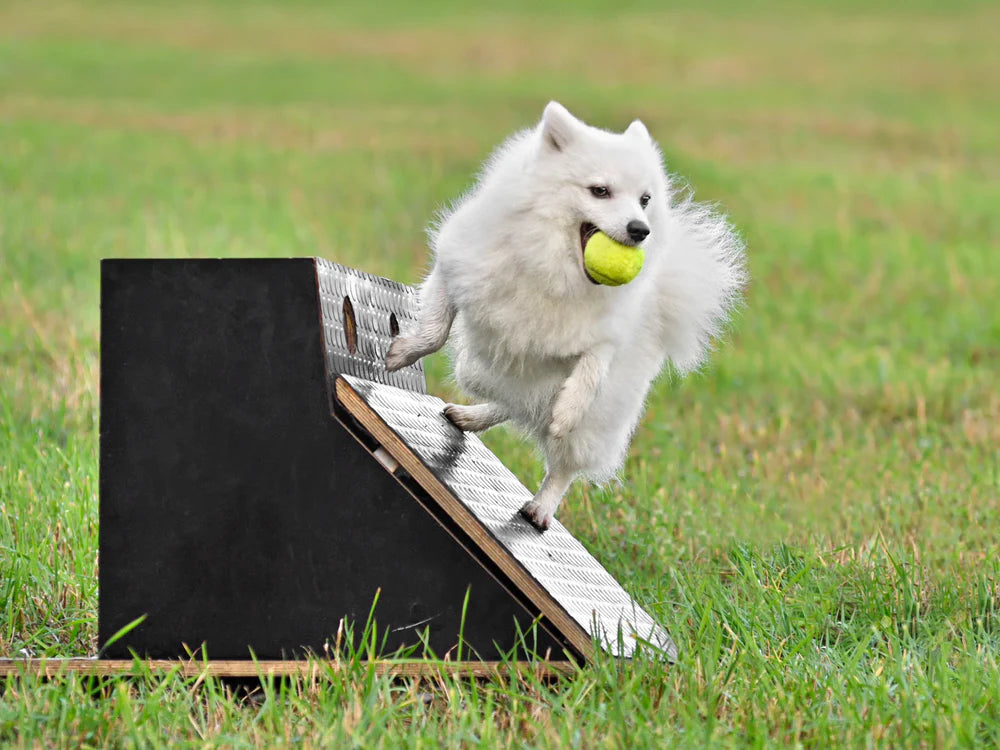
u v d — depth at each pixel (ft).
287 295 26.16
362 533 26.09
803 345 65.77
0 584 30.27
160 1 247.91
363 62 192.34
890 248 89.30
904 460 45.24
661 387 55.42
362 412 26.11
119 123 126.00
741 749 23.04
